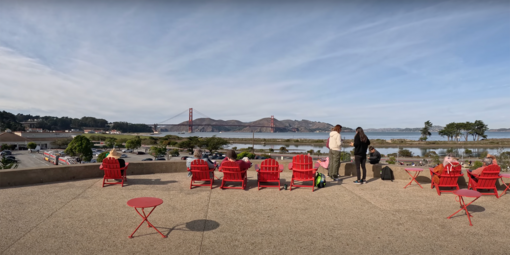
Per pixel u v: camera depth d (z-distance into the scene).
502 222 4.49
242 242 3.69
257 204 5.48
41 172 7.24
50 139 127.62
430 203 5.61
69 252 3.34
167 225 4.30
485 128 173.38
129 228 4.14
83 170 7.87
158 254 3.31
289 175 8.92
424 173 7.77
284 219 4.62
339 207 5.32
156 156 82.69
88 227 4.16
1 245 3.51
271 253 3.37
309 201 5.73
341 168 8.95
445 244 3.64
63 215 4.70
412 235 3.95
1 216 4.62
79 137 79.94
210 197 5.98
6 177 6.79
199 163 6.57
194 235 3.91
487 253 3.38
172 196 6.04
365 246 3.58
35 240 3.68
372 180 7.97
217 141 96.31
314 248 3.52
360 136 7.30
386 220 4.59
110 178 6.99
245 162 6.85
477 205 5.48
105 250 3.40
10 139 115.06
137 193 6.26
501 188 6.96
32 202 5.47
